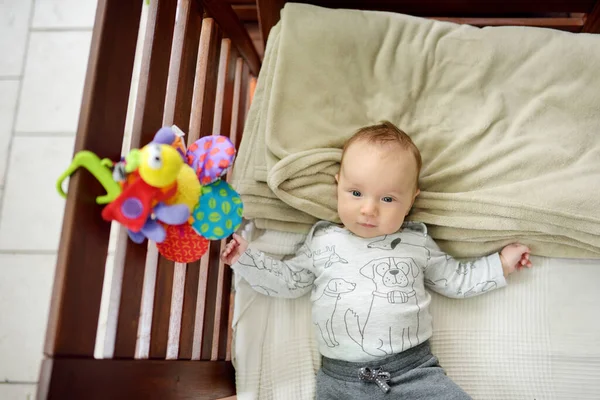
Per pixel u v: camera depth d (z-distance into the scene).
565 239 1.08
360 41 1.20
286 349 1.09
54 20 1.66
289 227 1.12
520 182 1.09
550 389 1.05
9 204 1.53
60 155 1.56
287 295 1.08
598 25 1.33
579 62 1.17
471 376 1.07
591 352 1.06
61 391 0.58
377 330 0.99
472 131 1.15
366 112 1.19
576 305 1.09
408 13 1.41
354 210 1.00
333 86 1.17
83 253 0.64
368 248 1.04
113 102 0.70
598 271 1.10
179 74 0.92
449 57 1.20
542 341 1.07
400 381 0.98
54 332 0.59
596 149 1.11
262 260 1.03
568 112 1.15
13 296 1.47
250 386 1.06
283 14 1.20
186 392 0.86
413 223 1.09
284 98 1.12
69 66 1.62
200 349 0.98
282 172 1.04
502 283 1.07
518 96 1.19
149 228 0.67
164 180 0.62
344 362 1.02
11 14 1.66
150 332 0.81
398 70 1.20
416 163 1.02
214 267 1.05
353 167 0.99
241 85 1.35
